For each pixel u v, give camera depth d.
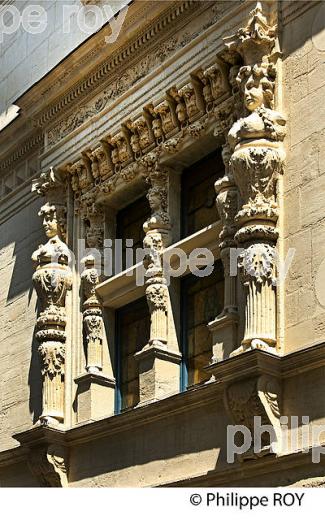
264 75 21.23
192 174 24.02
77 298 25.69
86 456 24.03
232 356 19.72
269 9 21.70
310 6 21.11
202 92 22.94
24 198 28.84
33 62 29.84
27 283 28.00
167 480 21.55
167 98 23.53
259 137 20.80
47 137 27.47
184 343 23.11
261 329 19.92
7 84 31.08
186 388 22.78
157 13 23.97
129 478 22.50
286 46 21.42
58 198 26.55
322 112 20.31
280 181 20.70
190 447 21.22
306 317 19.62
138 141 24.53
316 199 20.02
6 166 29.73
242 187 20.73
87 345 24.86
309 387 19.16
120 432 23.06
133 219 25.53
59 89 26.64
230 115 22.22
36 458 24.66
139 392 23.22
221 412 20.70
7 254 29.19
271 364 19.44
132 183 24.81
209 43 22.72
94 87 25.89
